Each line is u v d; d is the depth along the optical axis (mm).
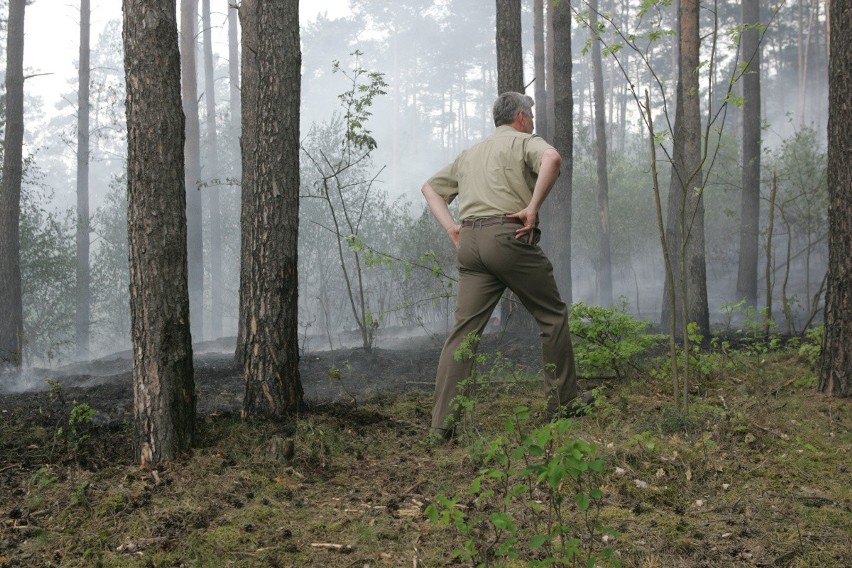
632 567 2770
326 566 2830
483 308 4562
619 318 5855
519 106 4648
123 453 4254
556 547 2846
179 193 4133
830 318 5371
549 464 2334
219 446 4234
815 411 4938
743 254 14914
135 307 4059
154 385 4027
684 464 3844
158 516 3258
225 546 2988
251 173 8281
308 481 3771
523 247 4402
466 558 2621
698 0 9938
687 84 9852
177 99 4133
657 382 5836
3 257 12930
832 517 3234
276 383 4918
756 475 3773
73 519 3256
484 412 5199
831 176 5383
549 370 4703
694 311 9492
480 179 4492
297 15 5066
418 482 3676
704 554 2873
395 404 5750
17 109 13203
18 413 5637
